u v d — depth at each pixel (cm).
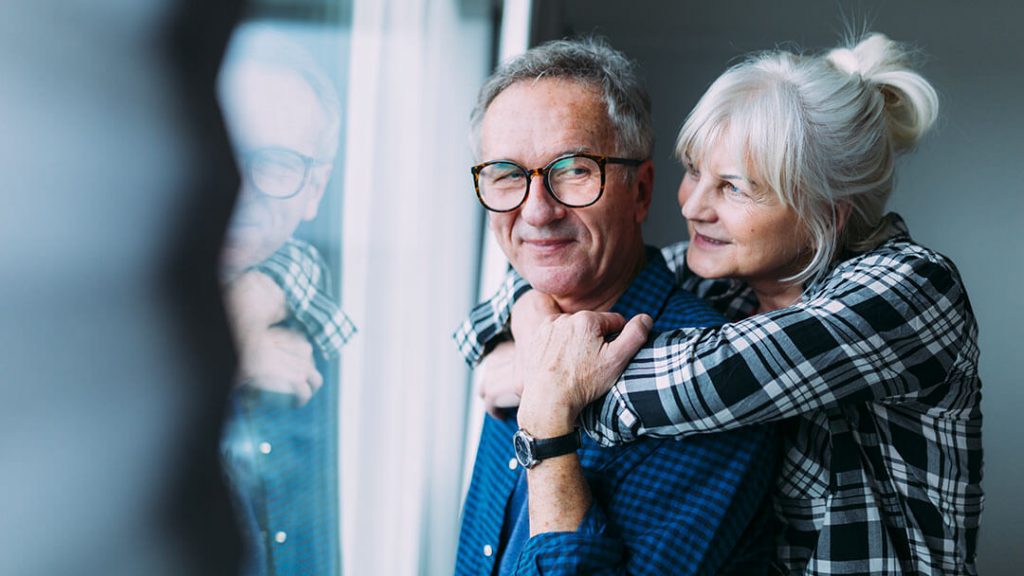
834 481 103
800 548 107
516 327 106
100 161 15
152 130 16
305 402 86
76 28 14
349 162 118
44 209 14
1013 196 513
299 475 86
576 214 101
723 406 89
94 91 15
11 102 13
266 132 52
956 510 105
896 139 112
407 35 130
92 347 15
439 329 173
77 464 15
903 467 104
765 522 105
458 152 172
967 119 506
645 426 91
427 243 148
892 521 105
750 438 97
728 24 493
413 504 143
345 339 101
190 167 17
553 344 94
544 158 98
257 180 51
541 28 229
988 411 521
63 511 15
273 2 53
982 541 502
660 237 547
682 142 108
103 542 15
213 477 19
